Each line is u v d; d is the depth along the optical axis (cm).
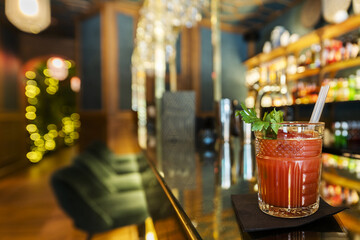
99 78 516
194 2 406
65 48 741
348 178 67
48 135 724
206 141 141
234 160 94
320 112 48
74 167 128
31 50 703
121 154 212
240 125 138
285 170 41
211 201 50
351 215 43
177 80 580
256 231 37
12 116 597
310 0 430
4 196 345
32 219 263
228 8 515
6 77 594
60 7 509
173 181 66
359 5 291
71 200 109
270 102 122
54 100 782
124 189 172
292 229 37
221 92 616
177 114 160
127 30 521
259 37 605
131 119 490
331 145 181
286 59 411
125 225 119
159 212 67
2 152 543
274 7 507
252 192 56
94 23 520
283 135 41
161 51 237
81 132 516
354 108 252
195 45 593
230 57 625
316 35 334
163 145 143
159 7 298
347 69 308
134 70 528
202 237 36
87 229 113
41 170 512
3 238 220
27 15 249
